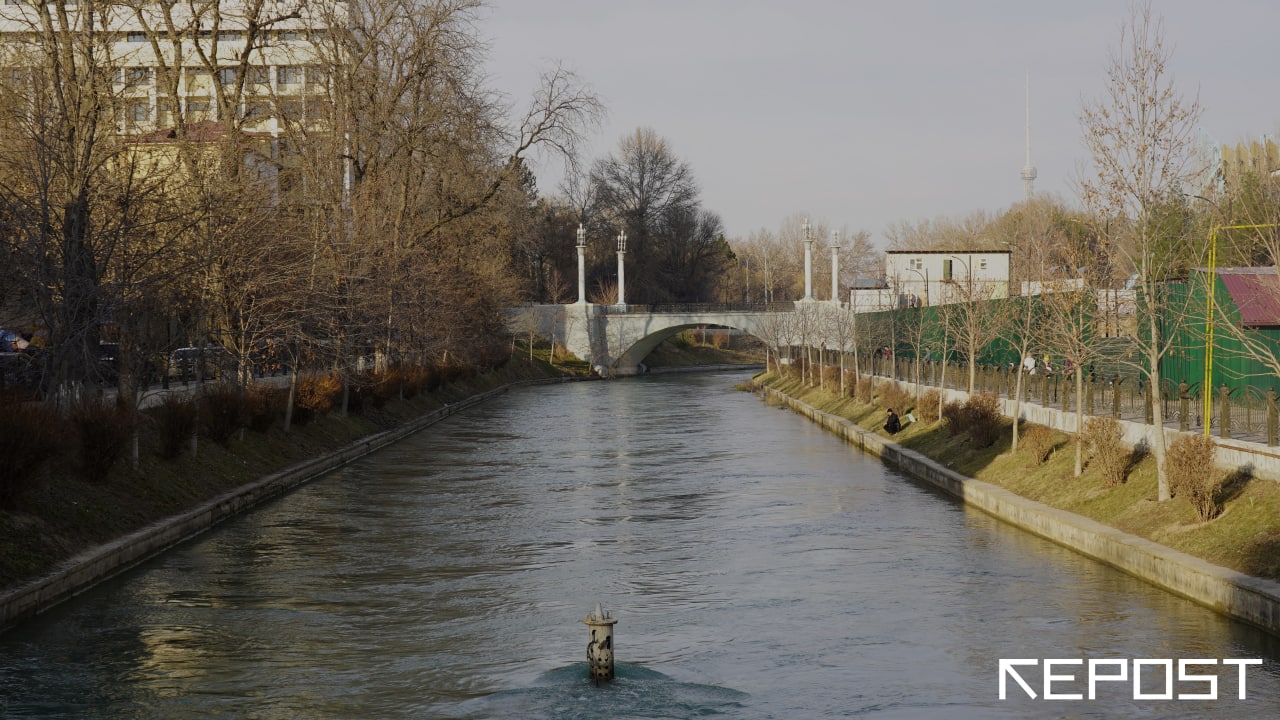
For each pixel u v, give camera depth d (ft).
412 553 85.10
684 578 76.84
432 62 160.35
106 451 83.92
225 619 65.46
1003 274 357.20
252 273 118.93
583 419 222.69
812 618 65.98
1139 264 106.93
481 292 263.29
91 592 71.46
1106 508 86.94
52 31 96.07
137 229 89.10
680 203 493.77
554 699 52.03
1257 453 76.07
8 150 90.63
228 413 113.19
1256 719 48.75
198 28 131.34
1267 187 102.37
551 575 77.71
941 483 119.85
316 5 156.15
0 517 69.36
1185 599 67.51
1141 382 113.80
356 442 153.99
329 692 52.85
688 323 413.59
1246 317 99.30
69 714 49.57
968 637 61.57
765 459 150.10
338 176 150.61
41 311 80.69
